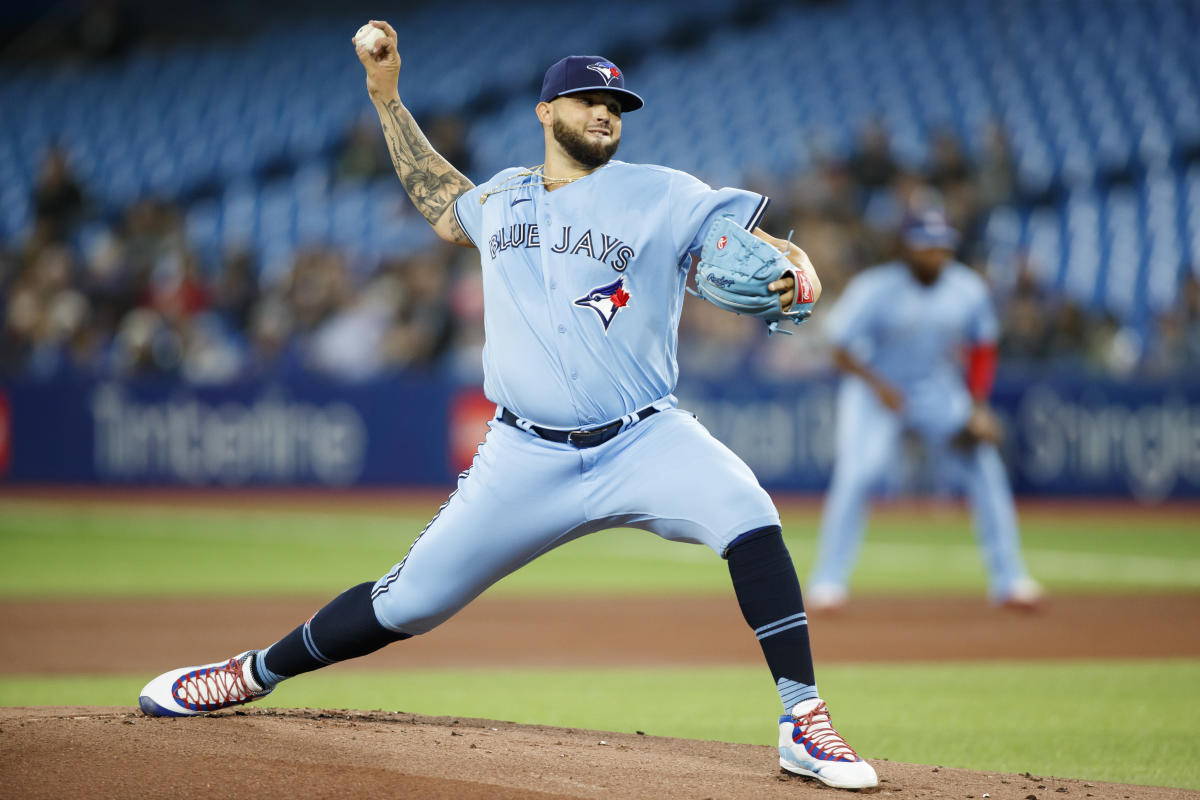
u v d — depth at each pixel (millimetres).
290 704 20125
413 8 97312
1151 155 72562
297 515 58688
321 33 97312
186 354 68125
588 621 32688
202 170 85750
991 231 68938
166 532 53094
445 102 87750
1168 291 65812
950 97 79500
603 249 13750
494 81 88250
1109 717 19719
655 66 88688
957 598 37125
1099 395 57438
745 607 13734
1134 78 77812
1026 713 20078
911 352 33031
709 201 13695
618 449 13945
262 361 67250
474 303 66312
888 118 78938
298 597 35812
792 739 13531
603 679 23828
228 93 92125
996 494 33844
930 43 83688
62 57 100938
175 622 31062
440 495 62594
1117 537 51812
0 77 98062
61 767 12742
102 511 60594
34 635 28938
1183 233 68188
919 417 33469
